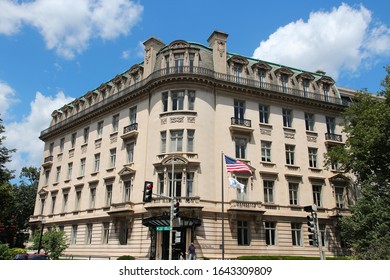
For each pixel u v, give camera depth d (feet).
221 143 122.62
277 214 122.72
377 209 101.30
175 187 113.91
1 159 124.36
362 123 117.50
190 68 125.39
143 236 116.26
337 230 130.62
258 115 132.57
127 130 136.15
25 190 234.58
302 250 122.62
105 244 130.00
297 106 141.59
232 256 110.22
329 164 133.90
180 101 123.75
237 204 114.83
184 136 118.01
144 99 134.10
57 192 165.99
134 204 122.52
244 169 102.01
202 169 115.55
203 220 110.83
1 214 134.21
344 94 157.58
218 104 126.62
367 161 113.39
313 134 140.97
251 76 136.67
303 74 147.02
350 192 138.00
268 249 117.08
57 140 180.75
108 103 148.46
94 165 149.38
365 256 72.84
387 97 109.40
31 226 174.60
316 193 134.21
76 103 176.65
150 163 120.57
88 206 144.05
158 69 131.13
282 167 130.11
